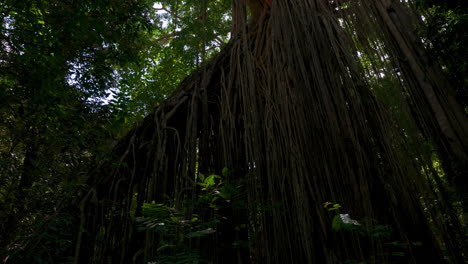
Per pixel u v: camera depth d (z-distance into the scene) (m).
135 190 4.07
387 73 3.66
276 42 4.28
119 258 3.58
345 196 2.99
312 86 3.72
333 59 3.85
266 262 3.05
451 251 2.66
